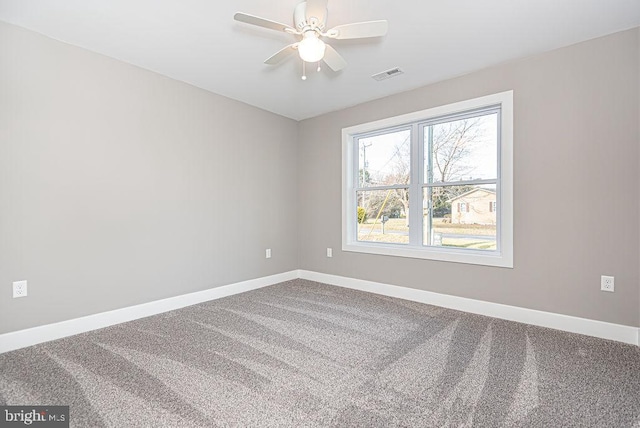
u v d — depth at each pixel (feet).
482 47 8.35
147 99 9.64
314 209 14.26
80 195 8.34
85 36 7.80
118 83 9.02
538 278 8.71
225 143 11.85
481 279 9.70
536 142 8.70
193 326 8.79
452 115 10.49
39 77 7.65
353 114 12.82
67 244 8.13
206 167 11.25
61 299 8.05
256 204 13.03
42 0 6.40
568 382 5.88
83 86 8.36
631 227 7.47
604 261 7.79
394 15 7.00
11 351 7.22
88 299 8.50
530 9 6.79
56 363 6.64
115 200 9.00
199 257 11.06
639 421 4.84
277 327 8.70
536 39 7.97
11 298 7.31
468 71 9.75
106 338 7.97
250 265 12.80
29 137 7.52
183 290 10.61
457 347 7.41
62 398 5.41
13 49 7.28
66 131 8.08
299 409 5.16
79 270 8.34
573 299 8.21
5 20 7.11
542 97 8.60
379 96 11.82
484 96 9.57
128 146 9.25
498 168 9.71
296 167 14.80
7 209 7.23
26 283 7.51
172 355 7.02
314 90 11.27
